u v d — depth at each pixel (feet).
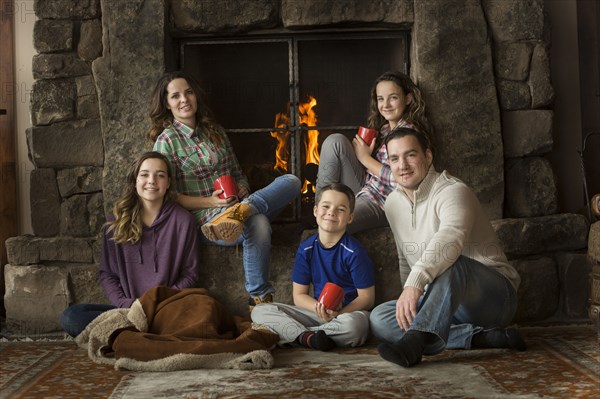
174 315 10.91
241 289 12.56
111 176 13.14
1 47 14.37
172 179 12.24
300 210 14.33
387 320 10.68
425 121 13.06
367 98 14.42
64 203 13.43
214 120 13.24
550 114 13.51
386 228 12.64
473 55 13.28
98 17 13.58
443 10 13.26
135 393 8.60
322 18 13.47
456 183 10.62
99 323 10.69
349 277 11.43
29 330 12.85
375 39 14.23
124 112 13.20
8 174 14.37
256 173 14.47
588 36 14.47
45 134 13.44
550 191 13.57
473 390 8.41
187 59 14.30
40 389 8.87
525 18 13.50
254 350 10.05
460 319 10.67
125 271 11.96
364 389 8.54
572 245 13.24
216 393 8.50
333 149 12.89
